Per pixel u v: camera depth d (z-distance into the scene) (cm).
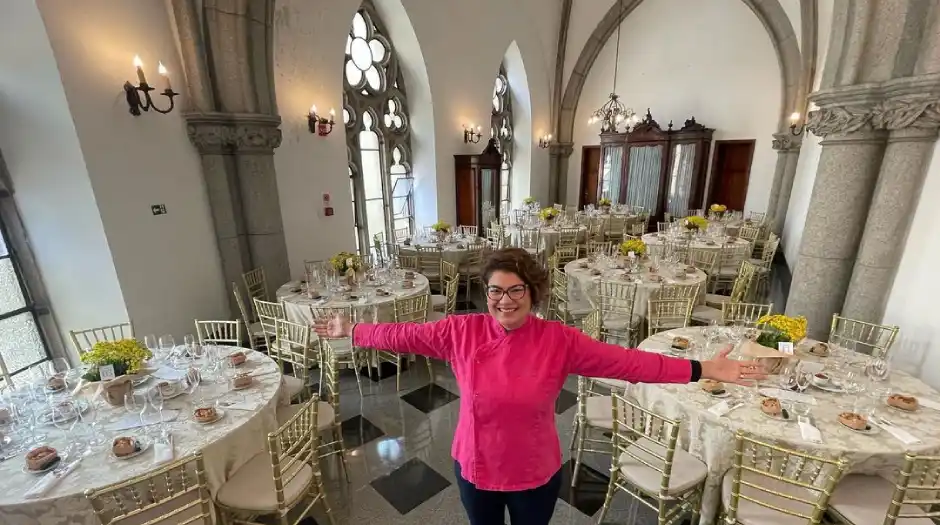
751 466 215
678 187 1068
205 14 438
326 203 622
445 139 866
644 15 1080
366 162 775
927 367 330
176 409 247
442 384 431
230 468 232
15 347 362
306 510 247
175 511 187
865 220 373
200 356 315
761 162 990
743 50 970
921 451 204
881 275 360
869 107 341
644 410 223
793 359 257
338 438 299
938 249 321
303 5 540
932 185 325
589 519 267
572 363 158
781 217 931
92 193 367
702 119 1054
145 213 415
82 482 191
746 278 509
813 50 835
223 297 516
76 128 351
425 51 778
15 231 356
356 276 493
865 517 203
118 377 252
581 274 516
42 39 329
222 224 498
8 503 177
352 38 715
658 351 310
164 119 431
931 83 305
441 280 605
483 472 160
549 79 1167
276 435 206
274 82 512
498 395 150
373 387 427
